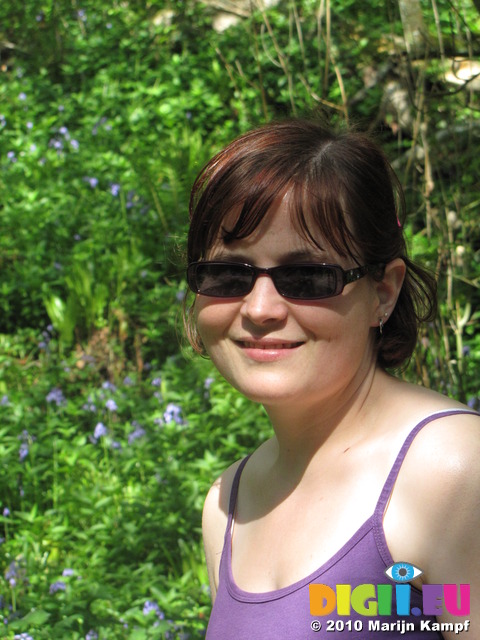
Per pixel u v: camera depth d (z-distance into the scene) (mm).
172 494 4066
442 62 4105
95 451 4738
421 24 4152
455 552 1238
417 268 1635
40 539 4086
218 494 1725
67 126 9023
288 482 1517
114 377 5844
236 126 8250
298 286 1398
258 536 1519
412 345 1613
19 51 10695
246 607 1418
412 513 1277
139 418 5027
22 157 8055
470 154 4395
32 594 3531
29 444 4699
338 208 1390
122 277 6422
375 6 6961
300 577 1358
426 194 4102
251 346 1454
